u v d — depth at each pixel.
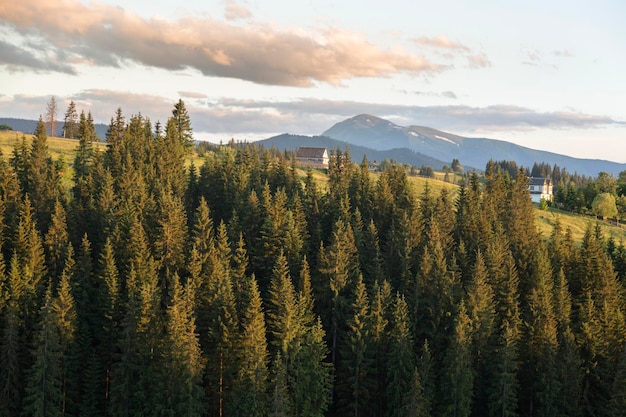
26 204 101.81
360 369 85.88
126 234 100.38
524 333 93.69
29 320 83.19
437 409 84.62
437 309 94.12
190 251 97.62
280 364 75.69
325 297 97.12
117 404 78.62
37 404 72.69
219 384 81.12
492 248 107.00
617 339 91.69
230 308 82.56
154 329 79.75
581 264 109.19
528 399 91.38
